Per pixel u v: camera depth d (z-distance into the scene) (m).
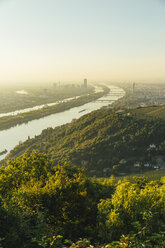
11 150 153.38
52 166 30.31
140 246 9.30
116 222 16.44
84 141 154.62
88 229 18.88
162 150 135.50
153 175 106.56
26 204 17.77
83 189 21.67
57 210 18.77
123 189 19.92
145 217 11.36
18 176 25.44
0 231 12.56
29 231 12.70
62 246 11.45
